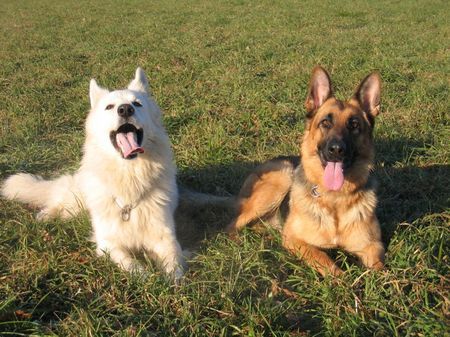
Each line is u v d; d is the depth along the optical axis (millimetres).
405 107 2525
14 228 1579
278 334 1138
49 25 6262
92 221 1571
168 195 1566
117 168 1496
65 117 2559
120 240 1516
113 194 1499
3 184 1892
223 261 1396
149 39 4789
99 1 9320
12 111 2615
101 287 1301
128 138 1467
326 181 1443
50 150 2189
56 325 1176
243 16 6332
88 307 1215
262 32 4977
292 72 3178
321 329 1178
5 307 1195
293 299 1277
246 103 2594
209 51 4012
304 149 1569
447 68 3193
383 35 4559
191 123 2393
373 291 1250
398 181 1829
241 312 1200
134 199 1503
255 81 2980
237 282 1311
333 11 6477
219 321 1163
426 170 1910
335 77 3025
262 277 1348
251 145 2176
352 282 1293
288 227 1562
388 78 2994
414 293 1232
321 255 1424
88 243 1538
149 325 1177
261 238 1561
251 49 4012
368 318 1188
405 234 1470
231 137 2174
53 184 1831
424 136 2146
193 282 1282
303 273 1367
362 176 1478
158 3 8562
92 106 1628
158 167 1538
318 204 1485
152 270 1369
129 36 5059
